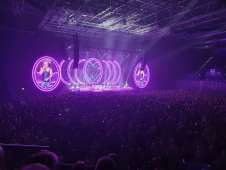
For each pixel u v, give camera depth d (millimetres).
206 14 20250
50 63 26469
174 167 7109
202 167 6809
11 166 5676
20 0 20234
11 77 24172
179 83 38844
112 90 31125
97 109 15117
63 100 18078
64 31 27188
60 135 10141
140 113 13383
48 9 19625
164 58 36531
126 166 7172
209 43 33281
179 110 14109
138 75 34219
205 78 36875
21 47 24719
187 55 37938
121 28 27328
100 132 10422
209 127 9883
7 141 9289
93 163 7156
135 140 9102
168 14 21922
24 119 12188
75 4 19375
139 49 34688
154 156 7699
